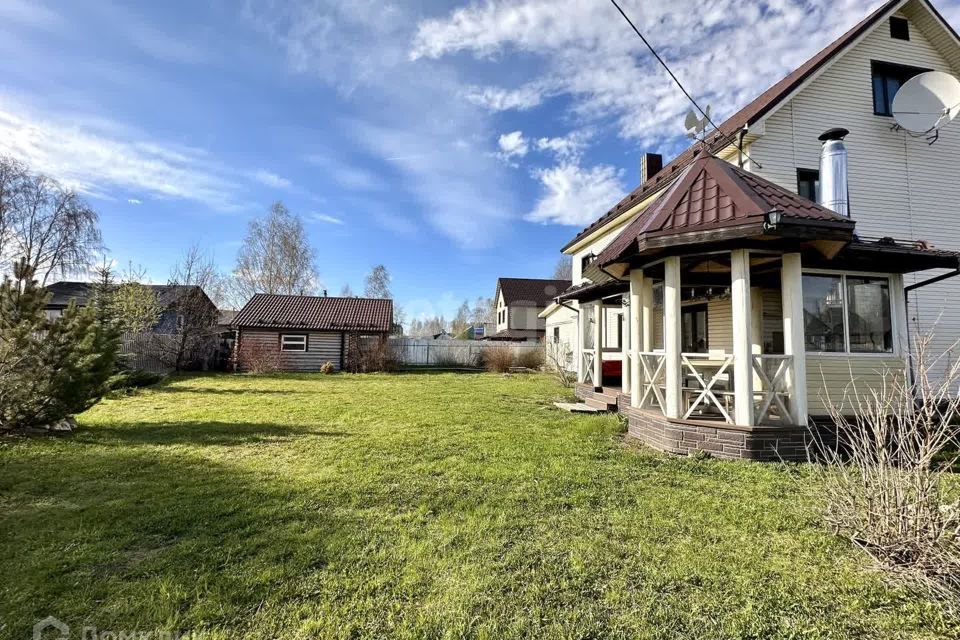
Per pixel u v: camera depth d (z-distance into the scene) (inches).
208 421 284.8
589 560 106.0
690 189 222.2
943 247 357.4
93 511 133.3
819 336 237.6
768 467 184.1
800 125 344.2
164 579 95.4
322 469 179.2
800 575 100.0
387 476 169.8
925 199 358.6
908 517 102.3
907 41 368.8
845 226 185.0
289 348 777.6
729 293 318.3
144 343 623.5
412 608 86.4
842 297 242.1
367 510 135.9
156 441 227.8
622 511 136.6
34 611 84.0
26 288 231.1
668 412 215.8
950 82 317.1
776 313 297.0
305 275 1167.6
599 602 89.4
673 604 88.8
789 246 202.5
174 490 153.2
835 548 112.6
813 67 338.3
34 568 99.9
